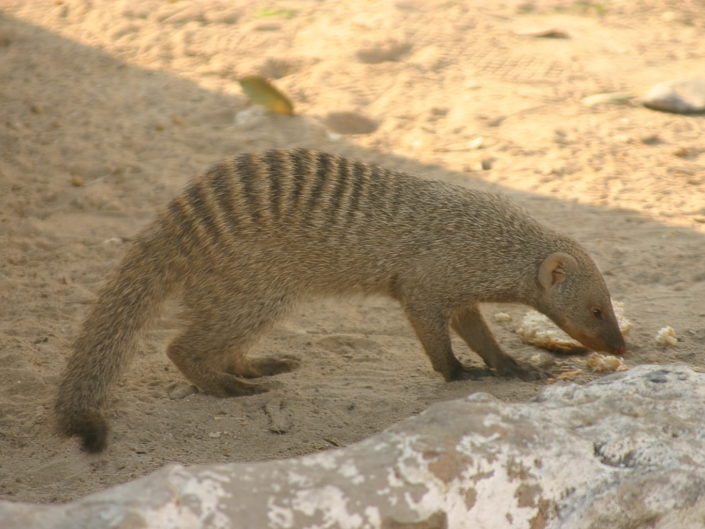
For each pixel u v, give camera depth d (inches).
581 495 207.3
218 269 364.5
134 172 606.5
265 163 374.9
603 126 655.1
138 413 354.6
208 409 358.9
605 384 250.8
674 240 499.5
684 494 212.2
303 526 182.7
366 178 378.6
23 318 441.4
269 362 396.2
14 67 789.2
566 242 378.9
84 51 816.9
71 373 343.6
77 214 558.6
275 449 324.8
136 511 173.0
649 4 908.0
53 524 171.9
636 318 422.6
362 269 376.2
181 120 681.6
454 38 818.2
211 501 180.5
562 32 831.7
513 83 732.7
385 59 785.6
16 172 607.2
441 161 608.1
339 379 384.2
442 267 371.2
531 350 408.5
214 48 808.3
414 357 407.5
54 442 336.2
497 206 382.9
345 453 199.3
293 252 370.0
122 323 354.3
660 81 727.1
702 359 383.9
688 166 594.9
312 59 776.3
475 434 207.6
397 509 190.1
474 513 198.4
